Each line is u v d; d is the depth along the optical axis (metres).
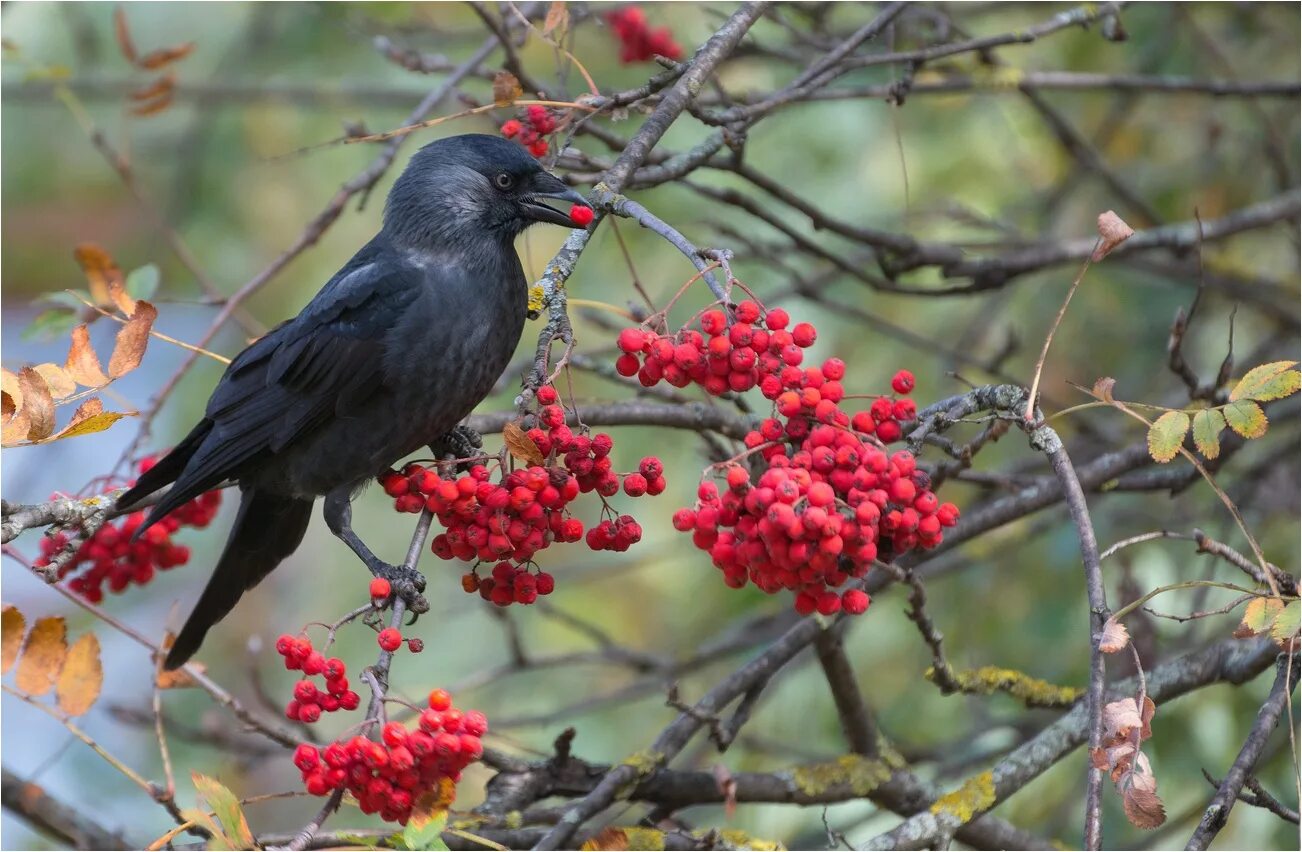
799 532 5.26
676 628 15.08
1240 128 13.43
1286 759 10.77
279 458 9.21
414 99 12.96
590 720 14.51
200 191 14.49
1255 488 11.11
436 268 8.96
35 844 12.90
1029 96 11.53
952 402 6.28
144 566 9.58
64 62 13.63
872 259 12.92
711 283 6.10
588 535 6.36
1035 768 8.03
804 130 13.45
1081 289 13.16
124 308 7.55
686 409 9.16
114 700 16.28
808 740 12.62
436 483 6.25
